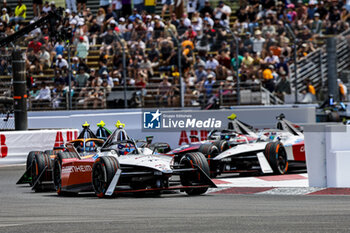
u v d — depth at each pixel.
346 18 86.75
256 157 41.12
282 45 79.62
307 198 28.86
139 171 33.12
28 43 76.25
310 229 18.92
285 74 79.38
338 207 24.81
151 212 24.67
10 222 22.58
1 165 56.19
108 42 77.56
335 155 32.59
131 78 76.75
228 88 76.31
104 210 25.95
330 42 79.75
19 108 60.75
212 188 34.81
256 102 76.44
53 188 38.88
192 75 77.94
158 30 78.38
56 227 20.61
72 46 76.94
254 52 78.94
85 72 76.69
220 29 78.75
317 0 87.81
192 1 89.50
